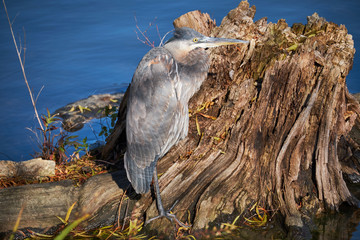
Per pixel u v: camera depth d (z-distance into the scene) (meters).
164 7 18.94
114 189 8.38
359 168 9.45
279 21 10.18
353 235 7.58
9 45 16.38
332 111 8.66
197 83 8.27
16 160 10.65
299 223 7.62
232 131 8.55
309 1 18.73
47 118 10.26
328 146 8.64
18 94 13.68
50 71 14.88
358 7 17.84
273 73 8.48
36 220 8.03
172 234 7.68
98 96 13.57
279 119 8.42
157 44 15.70
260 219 7.88
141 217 8.08
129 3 19.88
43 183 8.37
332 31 9.88
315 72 8.87
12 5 19.73
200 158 8.59
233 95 9.05
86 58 15.65
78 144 10.41
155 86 7.59
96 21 18.23
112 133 9.73
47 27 17.72
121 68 15.05
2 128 12.04
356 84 13.44
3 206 7.98
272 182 8.22
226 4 18.64
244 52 9.55
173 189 8.27
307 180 8.43
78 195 8.31
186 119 8.19
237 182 8.25
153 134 7.57
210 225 7.76
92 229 8.05
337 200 8.28
